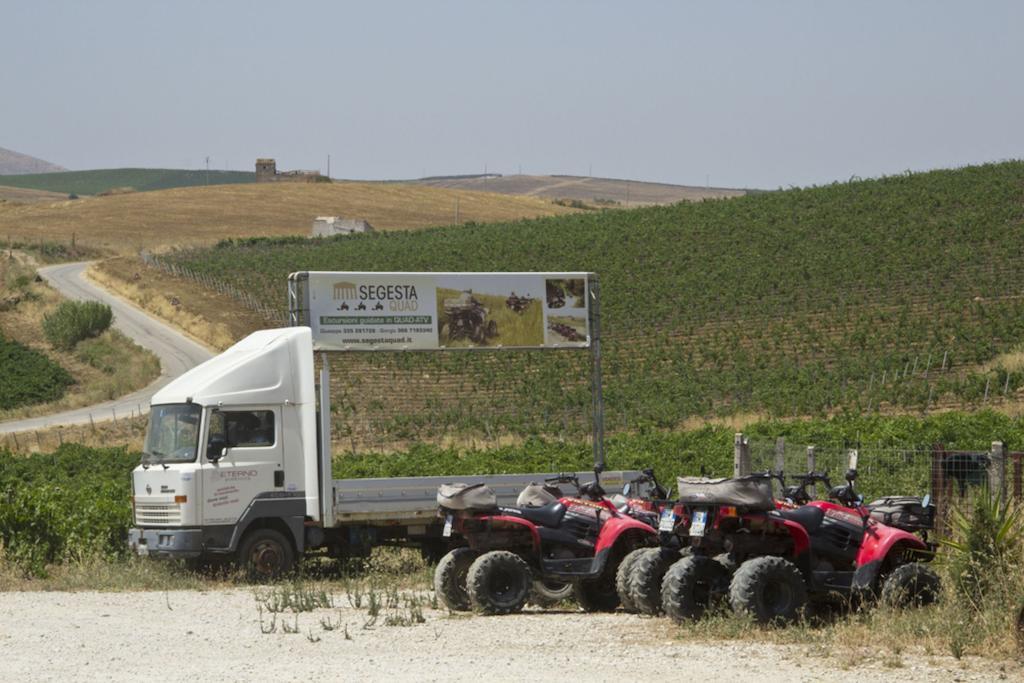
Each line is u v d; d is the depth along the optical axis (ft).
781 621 52.85
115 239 614.34
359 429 212.64
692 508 55.47
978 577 50.49
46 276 481.87
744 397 219.00
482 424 210.18
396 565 89.61
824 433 144.25
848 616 54.90
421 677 44.09
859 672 43.42
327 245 518.37
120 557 88.02
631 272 359.46
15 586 77.77
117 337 354.54
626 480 87.25
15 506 85.56
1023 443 122.72
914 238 334.44
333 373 258.98
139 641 54.49
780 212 414.00
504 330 96.07
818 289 303.07
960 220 344.28
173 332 368.89
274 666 47.24
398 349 92.38
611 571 65.26
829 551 56.90
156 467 82.02
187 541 80.02
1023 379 196.13
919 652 46.91
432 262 421.59
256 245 561.84
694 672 44.01
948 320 250.98
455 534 69.67
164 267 470.39
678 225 422.82
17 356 331.98
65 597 72.13
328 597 69.97
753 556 56.75
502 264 400.47
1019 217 341.62
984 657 45.75
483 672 44.86
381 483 83.35
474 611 61.57
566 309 98.22
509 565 61.87
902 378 209.26
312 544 83.35
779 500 59.52
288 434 83.20
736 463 90.22
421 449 148.36
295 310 90.38
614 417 213.66
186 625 59.67
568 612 64.08
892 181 432.66
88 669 47.34
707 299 309.42
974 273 292.40
